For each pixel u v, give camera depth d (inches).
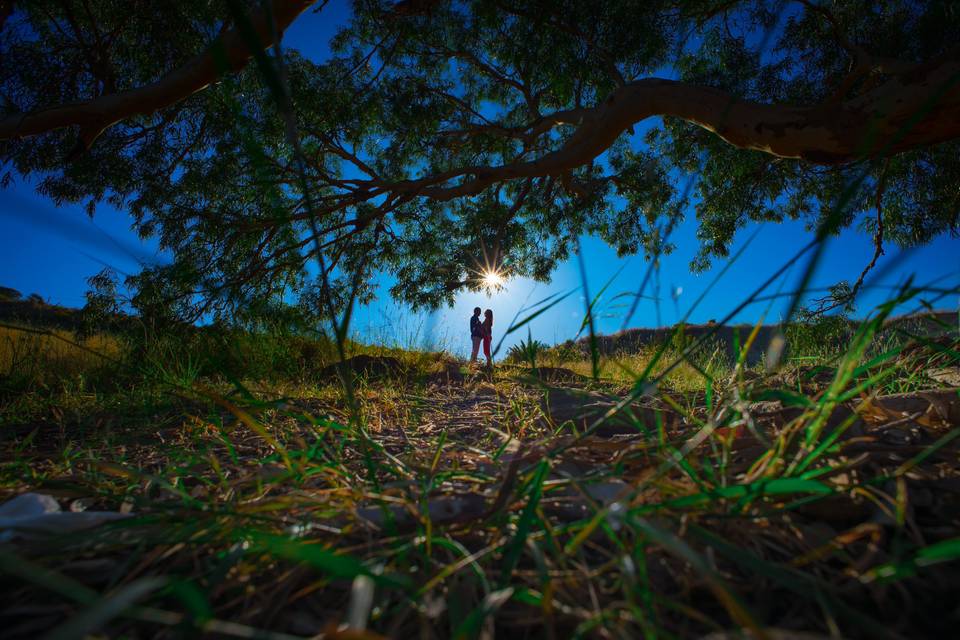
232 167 311.1
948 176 317.7
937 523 40.2
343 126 350.6
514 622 32.8
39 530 42.9
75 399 162.6
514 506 45.5
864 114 164.6
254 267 286.7
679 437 62.3
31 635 32.6
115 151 309.6
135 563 39.8
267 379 201.9
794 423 49.1
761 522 41.7
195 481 70.1
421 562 38.8
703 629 31.5
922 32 261.4
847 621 31.6
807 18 290.5
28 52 268.8
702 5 287.3
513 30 342.6
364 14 355.3
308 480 61.2
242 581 37.6
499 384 168.2
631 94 217.6
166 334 248.2
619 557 33.5
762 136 181.9
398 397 157.2
